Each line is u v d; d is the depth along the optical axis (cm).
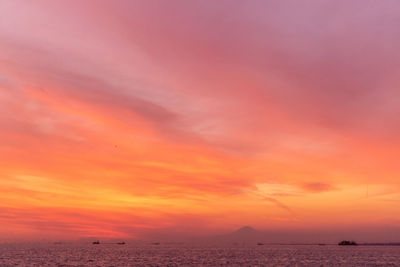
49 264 11206
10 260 12656
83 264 11338
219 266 10662
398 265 11306
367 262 12450
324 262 12369
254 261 12756
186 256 16162
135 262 12231
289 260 13325
